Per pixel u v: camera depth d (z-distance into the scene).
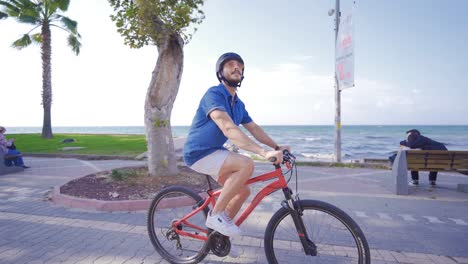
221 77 2.40
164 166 6.28
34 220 4.04
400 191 5.76
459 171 5.78
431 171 6.08
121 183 5.72
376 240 3.51
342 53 9.88
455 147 31.56
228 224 2.27
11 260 2.86
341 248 2.20
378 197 5.54
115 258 2.92
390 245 3.36
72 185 5.67
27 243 3.27
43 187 6.20
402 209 4.78
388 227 3.96
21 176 7.50
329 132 86.50
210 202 2.65
